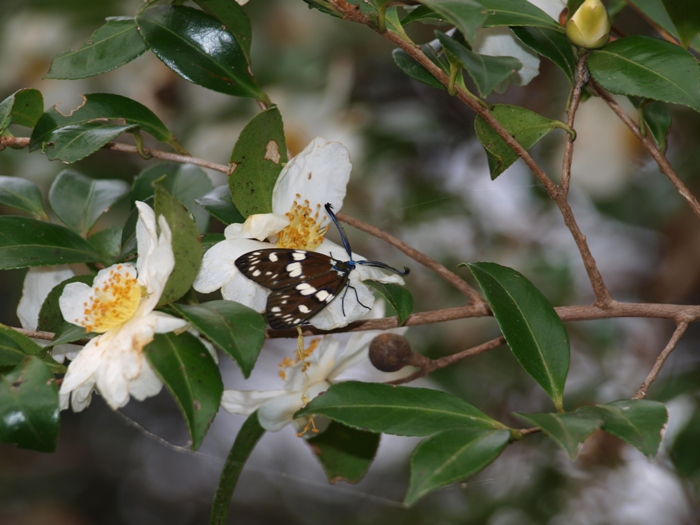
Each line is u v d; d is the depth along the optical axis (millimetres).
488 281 586
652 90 583
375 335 628
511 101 855
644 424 549
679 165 847
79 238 622
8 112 604
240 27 621
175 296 569
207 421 554
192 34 620
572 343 851
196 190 673
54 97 863
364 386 574
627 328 861
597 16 589
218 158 858
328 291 576
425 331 845
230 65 622
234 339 556
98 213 659
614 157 812
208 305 566
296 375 617
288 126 854
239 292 582
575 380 833
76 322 578
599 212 858
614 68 590
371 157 870
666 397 743
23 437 558
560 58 603
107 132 604
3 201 648
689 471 722
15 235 609
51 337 599
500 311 581
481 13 543
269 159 599
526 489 820
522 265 867
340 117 873
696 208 609
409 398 572
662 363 590
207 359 562
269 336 610
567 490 804
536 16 597
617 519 798
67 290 581
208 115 869
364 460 635
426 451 552
